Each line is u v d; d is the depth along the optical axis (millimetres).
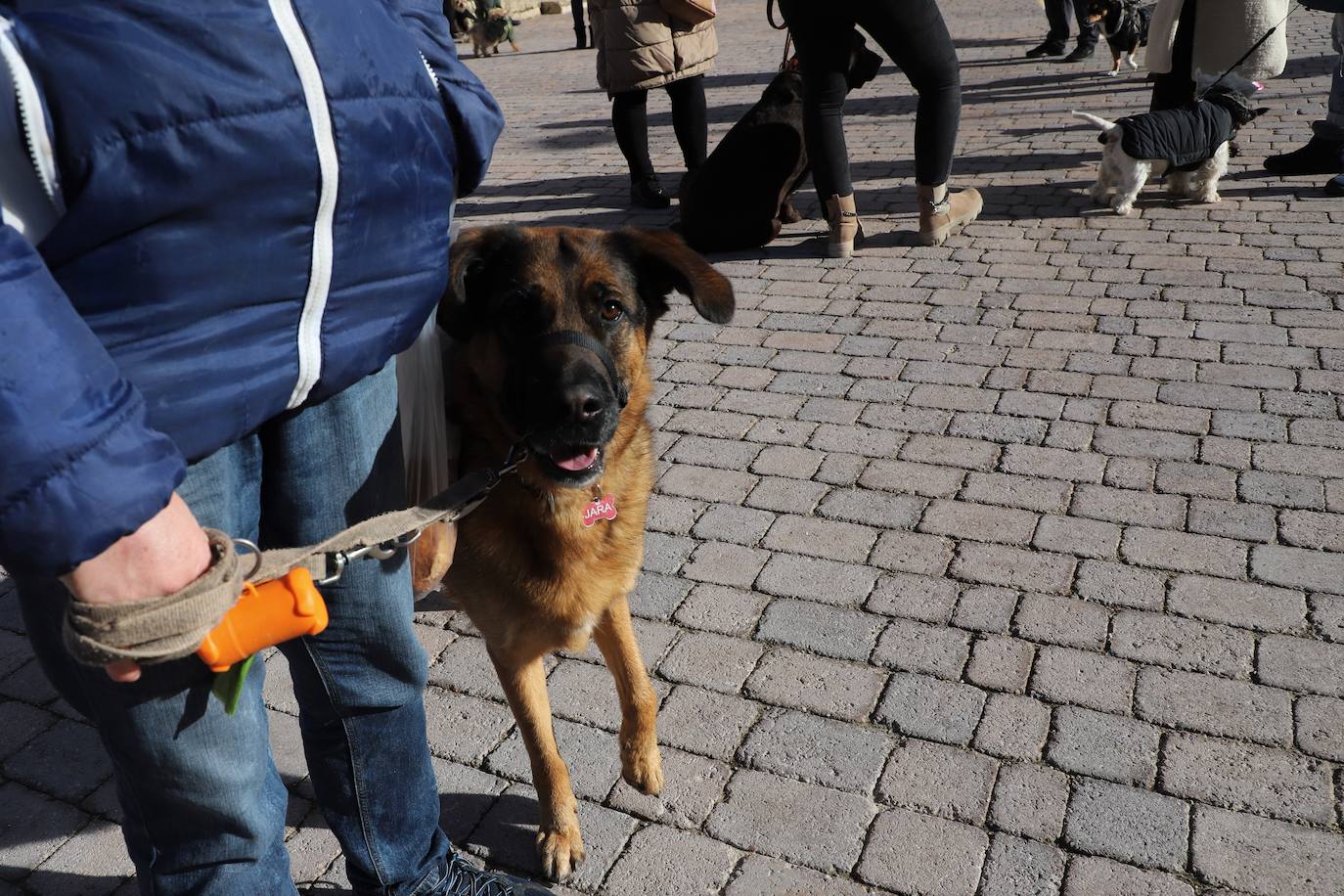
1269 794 2406
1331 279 5215
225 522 1499
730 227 6332
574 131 10195
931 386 4504
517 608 2354
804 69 5785
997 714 2709
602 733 2783
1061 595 3143
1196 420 4055
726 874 2324
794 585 3283
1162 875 2234
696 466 4023
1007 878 2256
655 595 3277
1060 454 3900
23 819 2564
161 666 1433
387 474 1780
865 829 2404
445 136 1638
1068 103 9609
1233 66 6461
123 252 1197
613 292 2426
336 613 1736
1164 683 2768
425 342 2111
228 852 1643
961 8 17312
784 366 4828
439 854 2160
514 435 2322
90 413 1073
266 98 1247
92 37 1132
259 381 1391
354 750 1923
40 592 1386
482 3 17281
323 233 1381
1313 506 3463
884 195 7230
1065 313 5121
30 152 1119
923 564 3336
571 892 2312
